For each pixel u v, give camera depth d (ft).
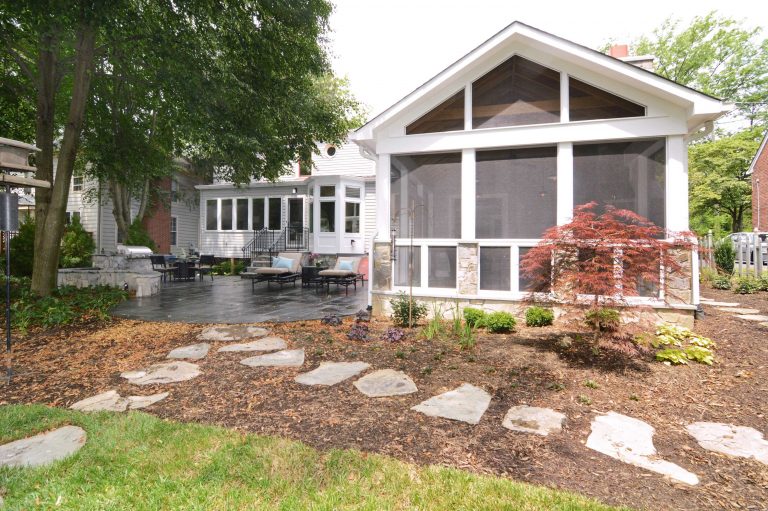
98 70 31.55
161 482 7.63
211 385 12.92
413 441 9.21
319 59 37.60
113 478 7.79
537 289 15.92
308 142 41.78
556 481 7.72
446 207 23.18
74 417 10.56
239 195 63.26
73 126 28.19
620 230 14.23
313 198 55.21
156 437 9.34
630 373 13.55
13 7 21.18
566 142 20.76
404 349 16.31
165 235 64.64
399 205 23.94
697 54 76.28
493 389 12.28
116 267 35.88
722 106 17.60
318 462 8.27
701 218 86.84
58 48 26.78
